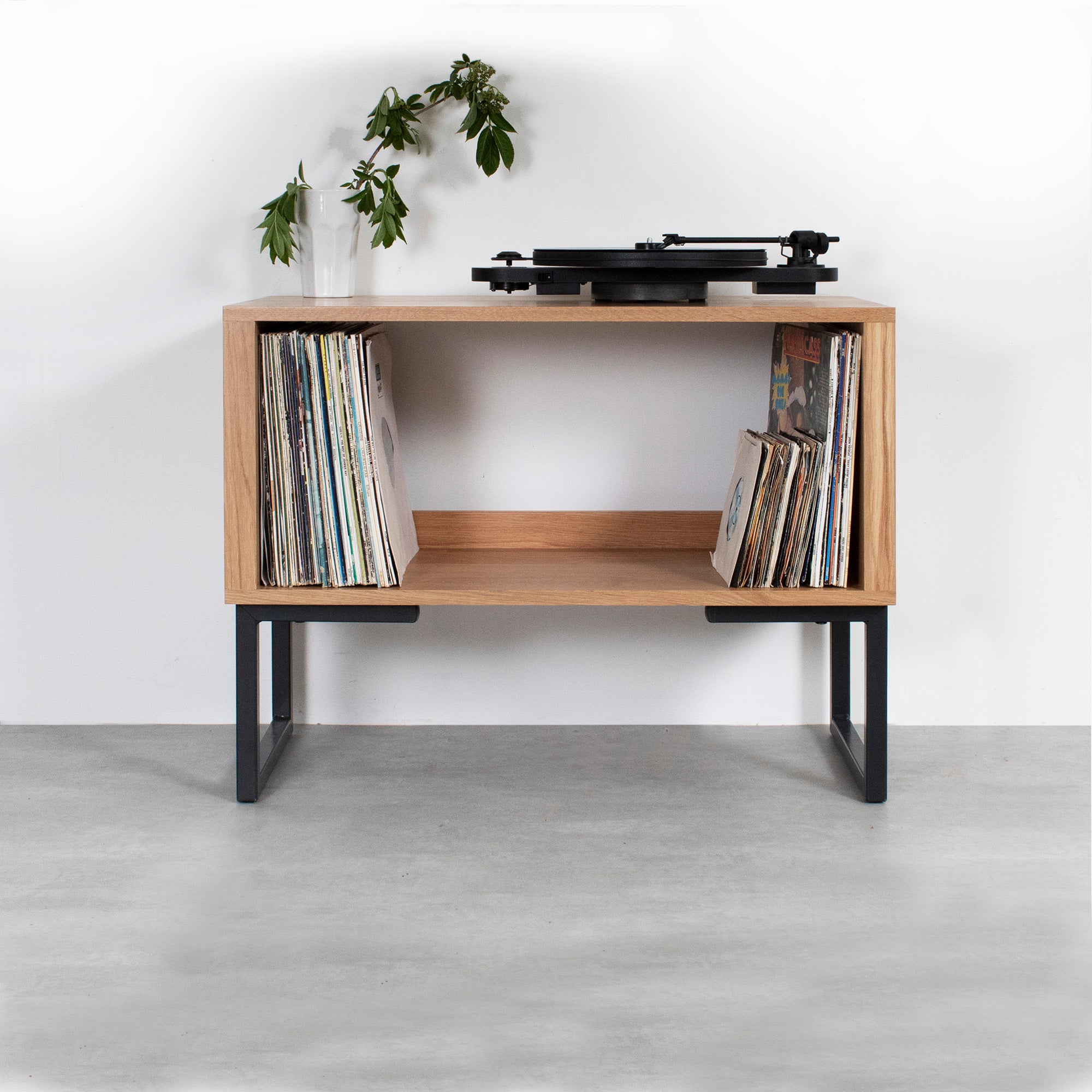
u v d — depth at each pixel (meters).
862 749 1.94
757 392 2.09
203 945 1.39
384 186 1.89
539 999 1.28
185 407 2.08
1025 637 2.12
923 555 2.10
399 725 2.16
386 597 1.74
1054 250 2.03
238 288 2.05
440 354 2.08
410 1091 1.13
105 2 1.99
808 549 1.76
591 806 1.80
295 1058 1.18
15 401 2.08
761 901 1.50
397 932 1.42
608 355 2.08
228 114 2.01
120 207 2.03
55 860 1.61
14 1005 1.26
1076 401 2.06
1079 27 1.98
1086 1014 1.26
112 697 2.16
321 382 1.72
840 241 2.02
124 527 2.11
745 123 2.01
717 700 2.16
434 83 2.00
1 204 2.03
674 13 1.98
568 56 2.00
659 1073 1.16
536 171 2.02
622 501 2.11
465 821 1.74
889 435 1.71
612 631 2.14
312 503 1.74
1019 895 1.51
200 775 1.92
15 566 2.12
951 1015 1.25
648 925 1.44
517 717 2.17
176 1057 1.18
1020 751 2.02
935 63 1.99
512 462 2.10
